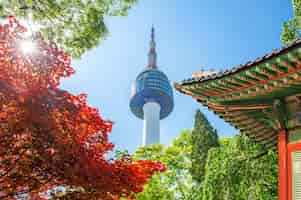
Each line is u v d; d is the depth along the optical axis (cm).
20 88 1011
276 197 1920
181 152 3906
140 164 1231
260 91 901
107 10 1706
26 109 982
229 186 1986
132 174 1139
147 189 3638
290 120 916
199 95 986
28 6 1614
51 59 1078
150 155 4006
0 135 970
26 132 995
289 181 873
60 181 1046
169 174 3784
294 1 1964
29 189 1043
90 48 1720
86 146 1121
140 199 3569
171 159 3856
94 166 1048
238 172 2002
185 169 3825
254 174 1970
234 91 933
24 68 1052
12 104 985
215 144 3148
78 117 1098
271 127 1025
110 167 1114
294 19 1967
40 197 1088
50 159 1002
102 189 1059
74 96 1120
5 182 1021
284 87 872
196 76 952
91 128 1132
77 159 1031
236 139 2127
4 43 1042
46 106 1021
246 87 909
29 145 996
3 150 983
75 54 1709
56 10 1627
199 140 3191
